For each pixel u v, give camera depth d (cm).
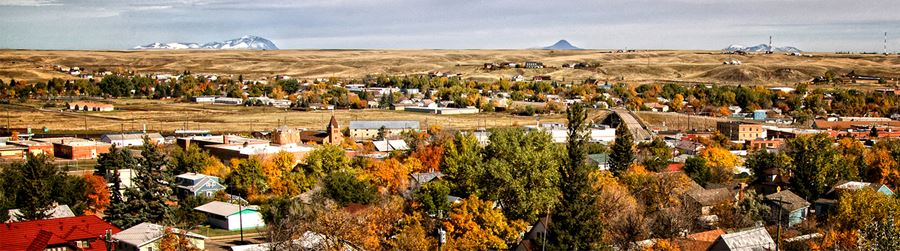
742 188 13812
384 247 9219
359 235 8856
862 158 16538
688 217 10050
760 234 8394
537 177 10875
